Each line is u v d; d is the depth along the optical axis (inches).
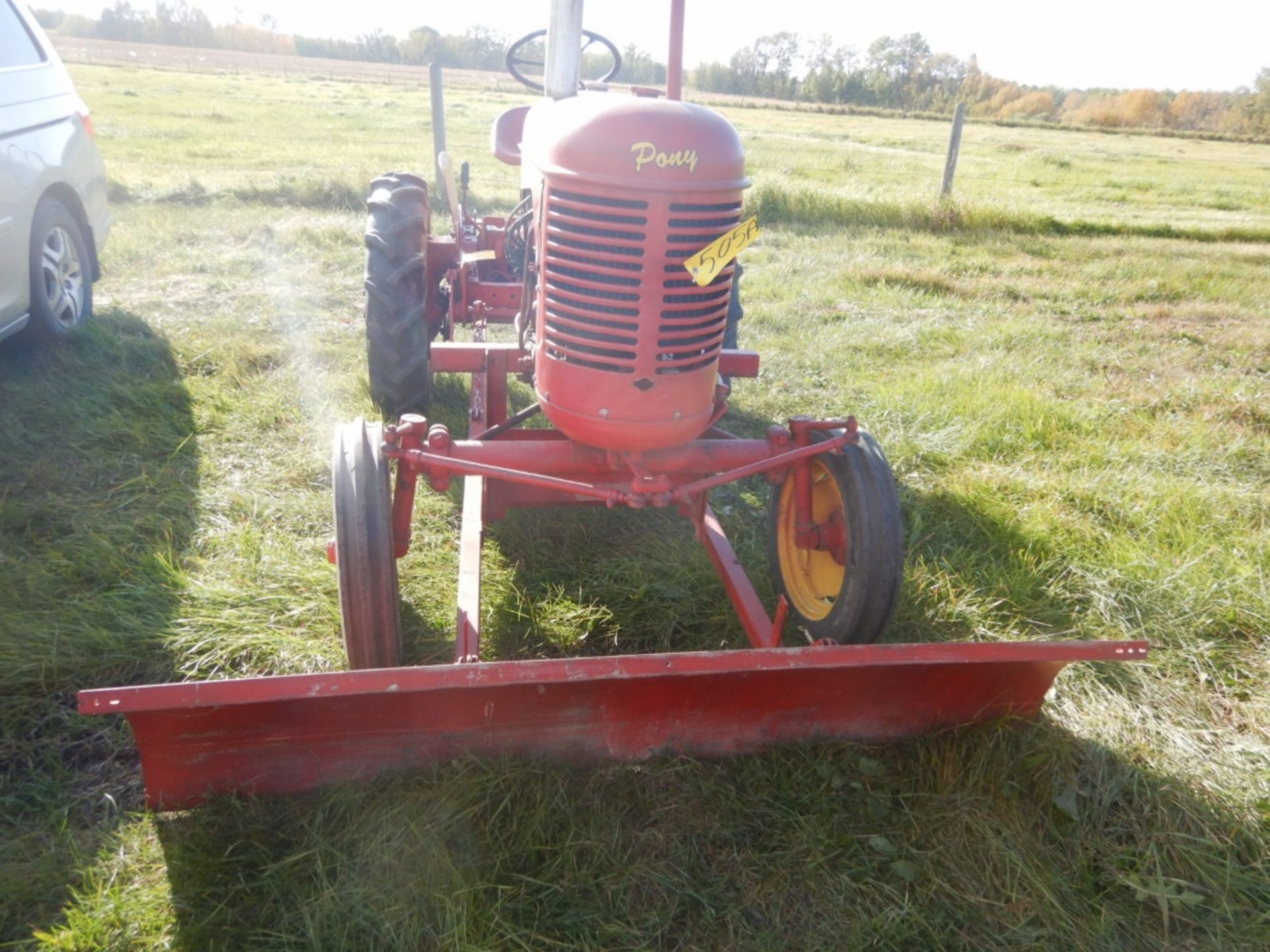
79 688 111.8
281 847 91.1
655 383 99.4
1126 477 181.0
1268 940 90.1
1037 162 951.6
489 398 141.2
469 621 104.6
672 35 102.0
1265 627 138.3
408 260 174.4
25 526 142.5
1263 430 214.5
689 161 93.4
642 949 83.8
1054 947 87.8
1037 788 103.9
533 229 117.2
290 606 128.9
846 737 107.0
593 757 101.4
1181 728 118.5
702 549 151.2
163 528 144.0
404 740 95.5
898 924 88.1
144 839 91.4
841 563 117.6
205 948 81.7
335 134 730.2
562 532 154.7
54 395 182.2
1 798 95.9
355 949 82.5
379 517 100.0
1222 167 1099.9
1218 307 331.9
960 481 177.6
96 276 221.9
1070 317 312.0
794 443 117.0
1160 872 95.7
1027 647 93.4
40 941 80.5
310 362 212.8
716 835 95.9
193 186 399.5
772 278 335.0
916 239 427.2
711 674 95.7
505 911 86.4
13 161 178.9
